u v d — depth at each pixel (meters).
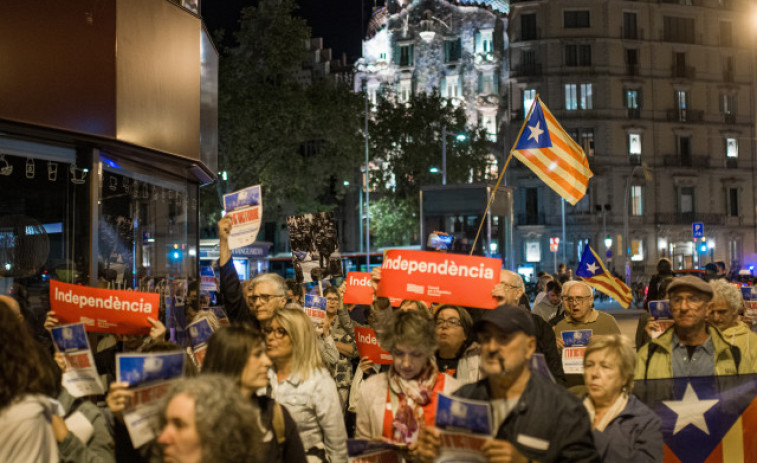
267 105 35.03
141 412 3.67
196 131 9.84
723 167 66.88
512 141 64.88
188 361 4.56
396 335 4.35
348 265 42.50
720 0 67.50
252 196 8.27
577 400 3.62
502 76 66.69
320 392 4.89
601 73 64.38
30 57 7.48
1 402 3.51
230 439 2.74
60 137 7.85
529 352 3.68
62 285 5.14
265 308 5.98
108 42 8.09
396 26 69.31
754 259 67.25
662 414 5.59
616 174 63.91
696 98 66.56
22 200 7.99
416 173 53.56
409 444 4.31
